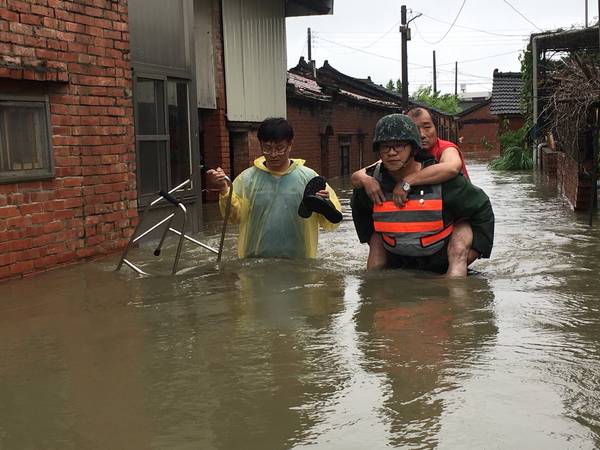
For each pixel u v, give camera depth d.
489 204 4.95
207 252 6.73
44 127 6.07
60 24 6.23
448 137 53.09
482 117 63.44
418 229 4.85
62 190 6.25
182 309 4.13
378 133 4.66
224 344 3.35
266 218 5.57
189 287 4.80
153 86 8.05
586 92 10.30
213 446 2.28
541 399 2.55
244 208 5.61
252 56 14.38
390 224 4.91
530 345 3.17
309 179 5.58
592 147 10.27
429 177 4.75
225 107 13.22
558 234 7.70
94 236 6.65
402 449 2.21
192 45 9.02
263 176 5.60
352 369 2.91
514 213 10.11
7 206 5.66
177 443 2.31
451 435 2.29
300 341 3.33
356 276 4.88
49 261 6.08
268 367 2.99
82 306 4.43
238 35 13.74
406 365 2.94
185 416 2.52
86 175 6.57
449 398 2.58
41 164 6.04
